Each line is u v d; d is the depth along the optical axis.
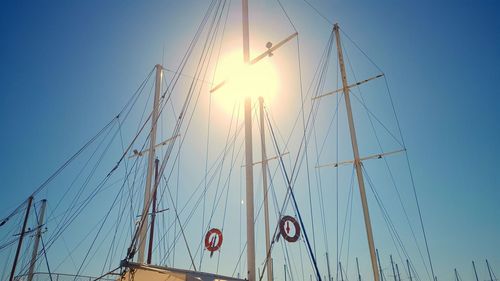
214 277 8.70
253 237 8.05
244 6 11.12
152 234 18.92
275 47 10.88
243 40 10.64
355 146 19.11
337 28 21.66
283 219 10.27
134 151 16.83
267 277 15.23
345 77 20.41
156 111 16.86
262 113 20.30
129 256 8.42
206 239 10.86
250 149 9.02
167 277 8.86
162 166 11.05
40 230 21.70
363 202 17.86
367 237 16.98
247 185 8.58
